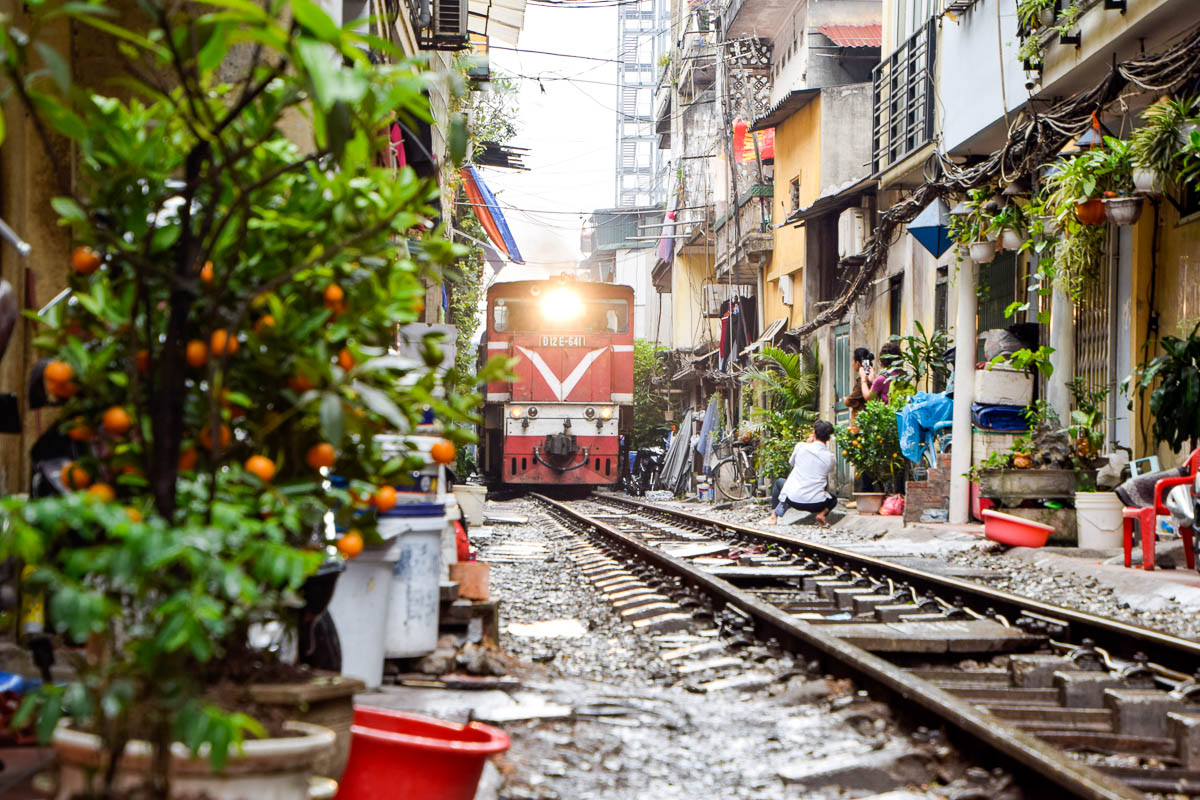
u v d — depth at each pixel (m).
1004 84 15.68
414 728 3.95
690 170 46.78
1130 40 13.70
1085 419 15.10
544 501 27.95
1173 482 11.23
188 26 2.53
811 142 29.75
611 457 29.27
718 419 34.97
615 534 15.56
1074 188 13.23
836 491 25.67
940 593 10.05
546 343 29.33
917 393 19.62
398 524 5.86
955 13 18.66
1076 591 10.77
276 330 2.91
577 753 4.98
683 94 48.44
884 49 24.41
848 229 25.28
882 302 25.02
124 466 2.93
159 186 2.94
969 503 17.06
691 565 11.51
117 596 2.77
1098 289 15.93
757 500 26.92
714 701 6.10
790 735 5.32
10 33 2.46
